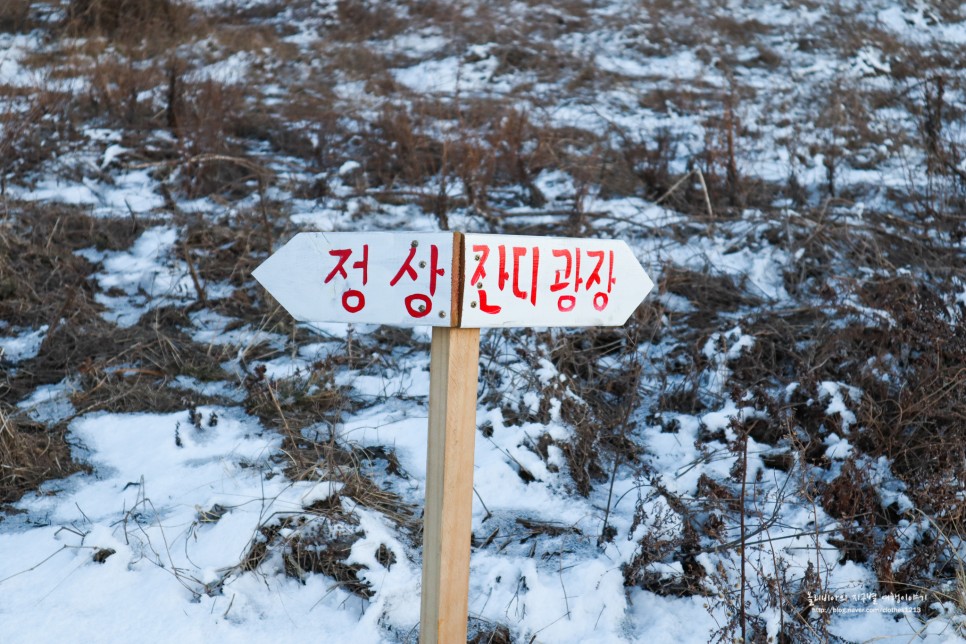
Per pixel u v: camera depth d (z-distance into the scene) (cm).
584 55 1313
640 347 566
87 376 508
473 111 1016
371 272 242
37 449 434
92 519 391
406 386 520
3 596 341
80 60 1106
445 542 247
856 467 423
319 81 1148
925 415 453
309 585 354
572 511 416
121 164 815
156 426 466
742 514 349
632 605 361
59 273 625
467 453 248
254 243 674
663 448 474
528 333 531
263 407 479
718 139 898
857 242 684
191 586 349
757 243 704
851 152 960
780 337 553
